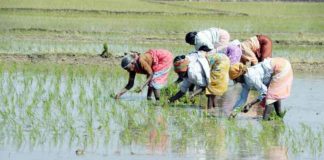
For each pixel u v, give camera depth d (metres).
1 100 25.84
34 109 24.31
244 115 25.42
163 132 21.38
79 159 17.66
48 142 19.42
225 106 27.12
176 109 26.03
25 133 20.45
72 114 23.67
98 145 19.28
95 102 26.06
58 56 40.16
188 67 26.25
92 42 50.16
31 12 69.56
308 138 21.11
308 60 44.09
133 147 19.19
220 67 26.22
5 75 32.59
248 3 94.69
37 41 49.41
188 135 21.06
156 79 27.66
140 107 25.70
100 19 66.38
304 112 26.02
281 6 93.62
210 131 21.80
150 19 68.88
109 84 31.09
